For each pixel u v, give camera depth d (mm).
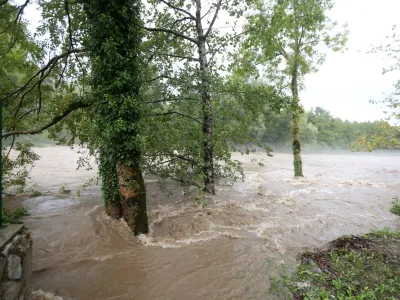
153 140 9016
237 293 5164
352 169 24281
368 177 19531
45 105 11586
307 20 14578
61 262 6297
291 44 16969
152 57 11055
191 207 10789
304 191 14367
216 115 11383
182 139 9805
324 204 11742
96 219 8953
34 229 8289
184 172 11555
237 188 14734
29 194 13211
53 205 11305
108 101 7348
